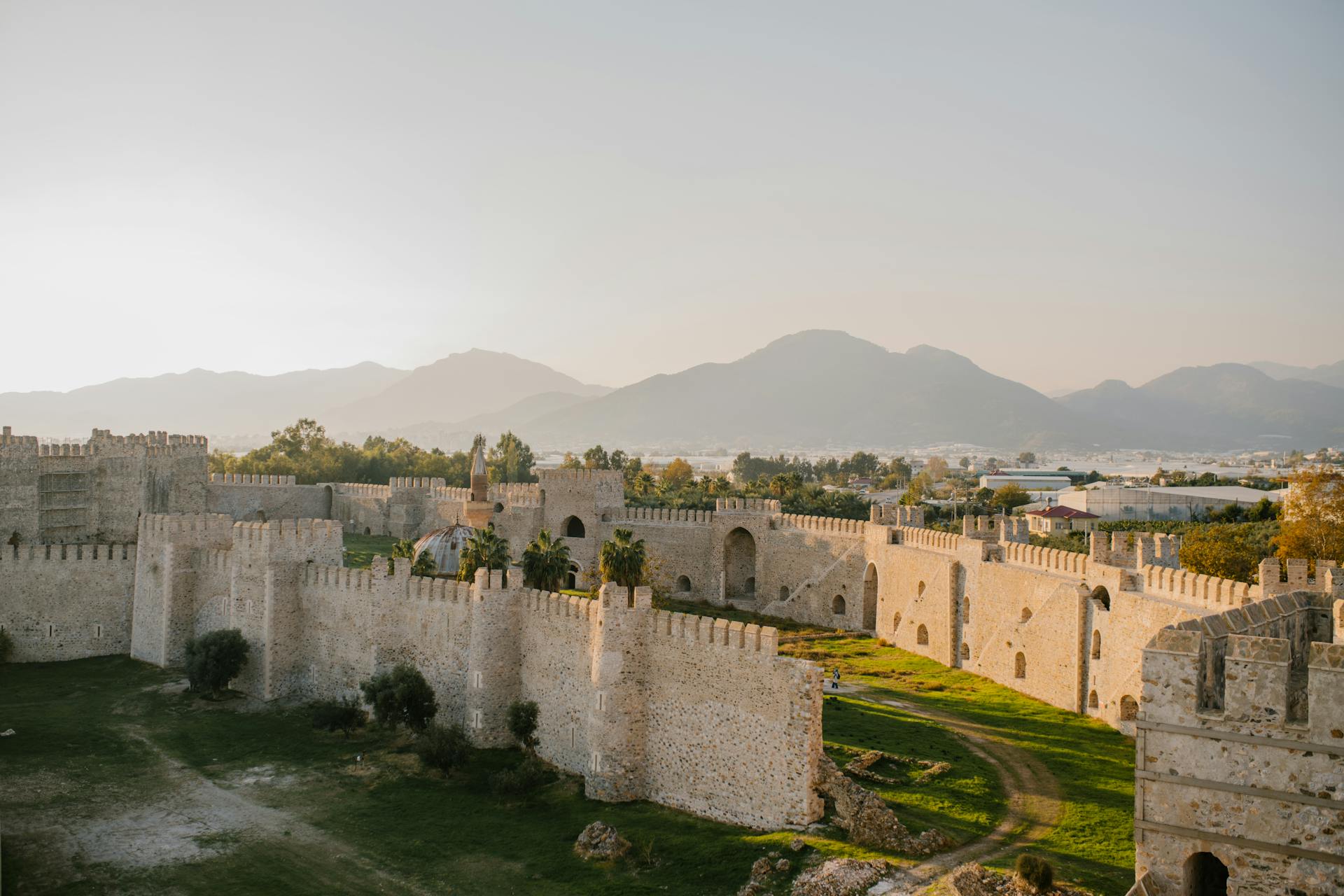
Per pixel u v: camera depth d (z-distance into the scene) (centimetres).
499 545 9169
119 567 9931
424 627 7881
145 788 6719
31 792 6594
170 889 5375
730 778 5912
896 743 6869
